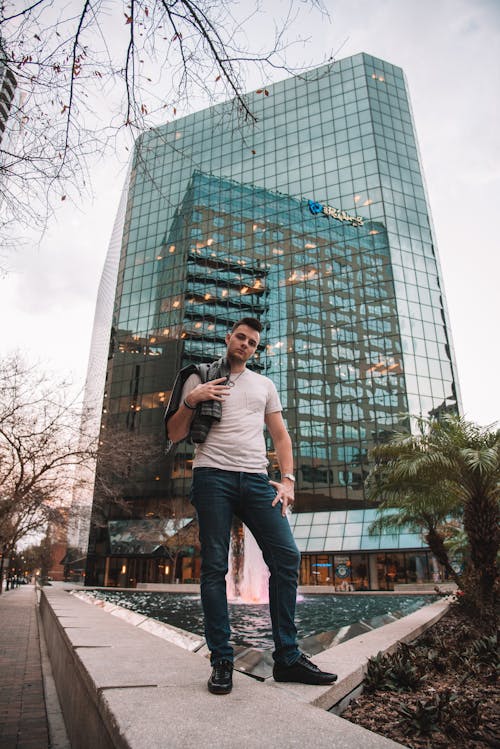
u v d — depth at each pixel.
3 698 3.89
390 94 51.62
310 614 11.45
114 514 43.03
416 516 13.91
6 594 28.92
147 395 47.31
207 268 49.81
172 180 56.31
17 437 17.48
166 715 1.49
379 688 2.67
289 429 40.31
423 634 5.68
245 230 50.19
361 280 43.66
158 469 43.06
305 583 34.78
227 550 2.27
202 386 2.40
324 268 45.59
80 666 2.39
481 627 6.83
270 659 2.87
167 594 25.67
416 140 50.62
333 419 39.69
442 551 13.69
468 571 9.52
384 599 19.36
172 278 51.06
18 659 6.02
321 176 49.22
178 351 47.19
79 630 3.62
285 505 2.42
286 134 52.88
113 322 53.19
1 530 20.75
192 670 2.24
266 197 50.81
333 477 37.81
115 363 50.47
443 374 40.44
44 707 3.59
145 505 42.25
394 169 47.72
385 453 10.59
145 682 1.94
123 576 41.53
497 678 2.96
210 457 2.36
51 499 20.72
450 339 42.41
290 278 46.69
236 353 2.61
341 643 3.80
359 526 34.78
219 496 2.29
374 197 46.09
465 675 2.95
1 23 3.13
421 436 10.06
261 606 17.52
